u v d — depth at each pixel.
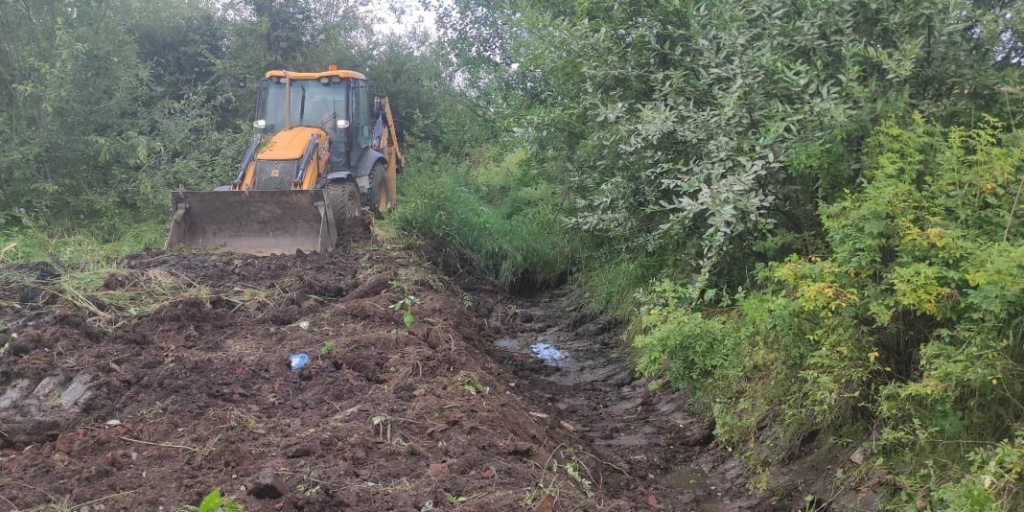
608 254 8.09
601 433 6.21
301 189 10.02
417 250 10.69
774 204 5.23
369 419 4.84
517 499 4.05
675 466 5.65
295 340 6.36
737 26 5.67
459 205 12.48
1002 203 4.10
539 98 10.02
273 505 3.76
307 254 9.51
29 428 4.43
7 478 3.89
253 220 9.96
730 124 5.22
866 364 4.26
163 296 7.45
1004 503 3.31
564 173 8.29
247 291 7.86
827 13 5.31
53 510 3.60
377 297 7.72
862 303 4.10
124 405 4.93
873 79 4.97
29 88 11.77
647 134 5.67
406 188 13.99
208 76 18.69
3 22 12.23
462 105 13.44
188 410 4.84
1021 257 3.48
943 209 4.14
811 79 5.20
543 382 7.51
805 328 4.41
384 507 3.83
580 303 10.53
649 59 6.77
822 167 4.87
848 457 4.55
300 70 18.77
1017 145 4.34
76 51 12.37
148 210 12.83
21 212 10.91
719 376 5.03
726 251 5.45
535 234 12.14
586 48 7.03
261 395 5.21
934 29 5.13
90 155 12.91
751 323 4.48
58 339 5.91
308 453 4.33
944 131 4.75
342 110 11.88
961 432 3.87
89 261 8.52
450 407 5.11
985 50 5.25
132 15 17.92
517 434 5.10
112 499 3.73
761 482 4.74
